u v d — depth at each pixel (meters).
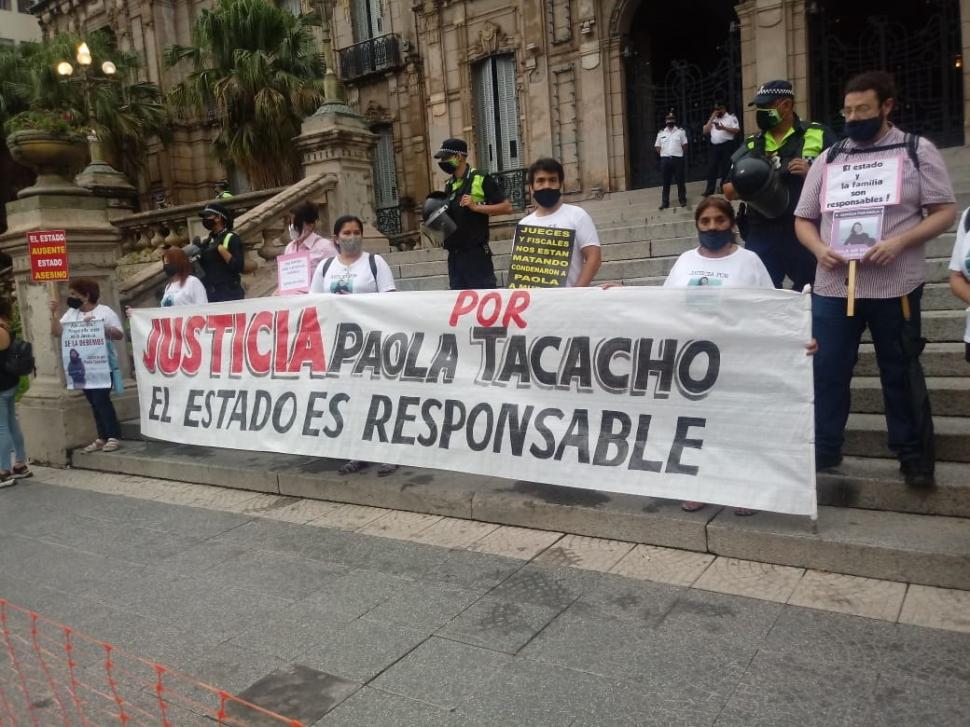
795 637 3.08
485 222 5.69
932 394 4.42
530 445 4.47
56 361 7.27
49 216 7.20
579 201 15.84
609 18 15.10
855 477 3.93
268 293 8.97
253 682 3.10
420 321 4.93
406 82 19.66
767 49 13.15
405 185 20.14
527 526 4.46
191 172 24.45
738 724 2.60
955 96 12.14
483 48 17.09
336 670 3.13
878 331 3.70
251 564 4.33
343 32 20.55
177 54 19.70
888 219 3.57
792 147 4.48
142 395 6.64
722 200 4.06
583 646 3.16
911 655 2.89
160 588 4.12
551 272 4.75
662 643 3.13
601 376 4.24
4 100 22.11
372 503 5.10
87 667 3.33
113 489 6.21
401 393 5.02
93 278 7.39
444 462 4.82
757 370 3.79
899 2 14.76
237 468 5.82
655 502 4.30
